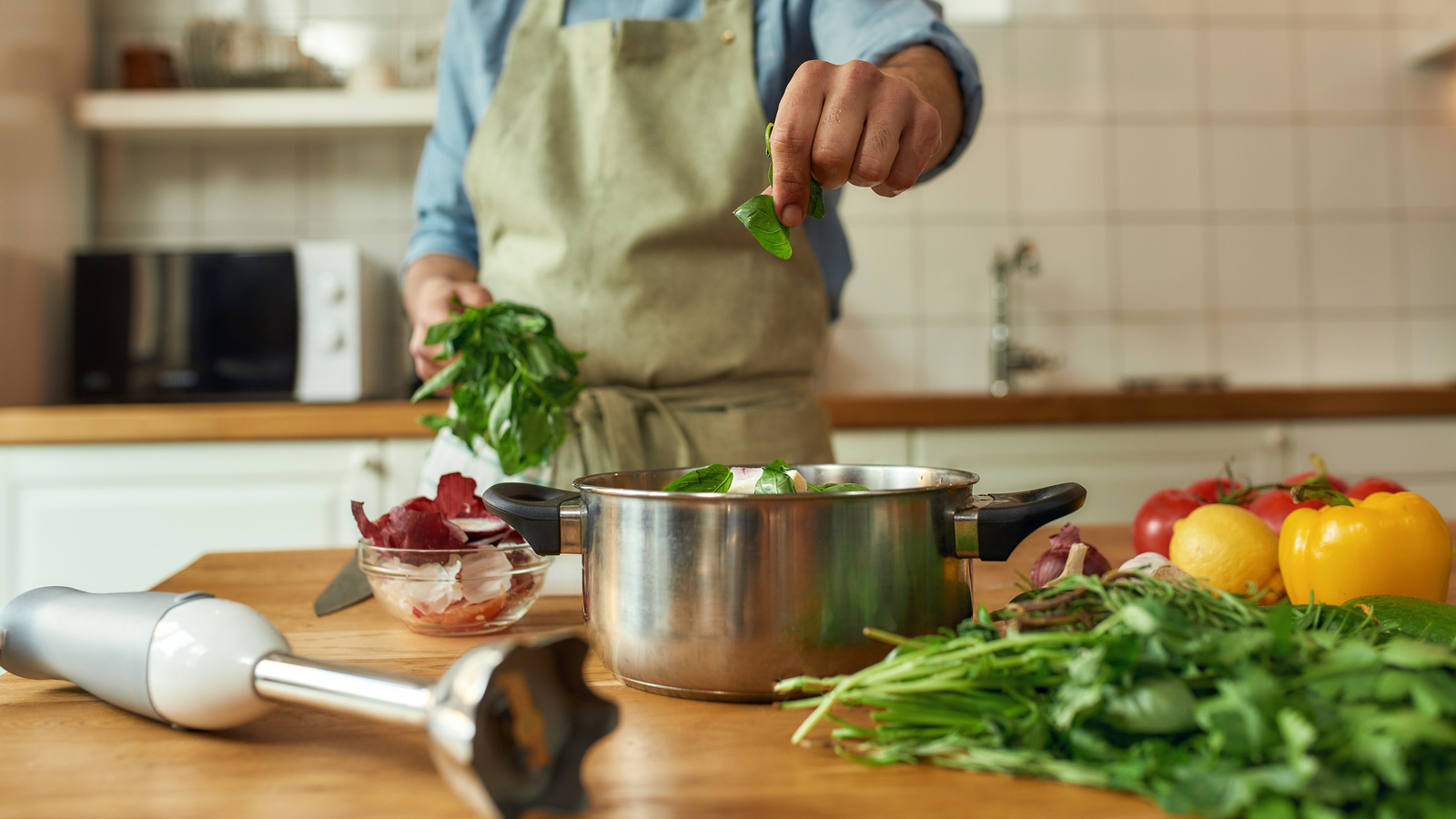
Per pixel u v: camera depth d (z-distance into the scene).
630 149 0.88
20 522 1.48
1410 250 2.20
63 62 1.91
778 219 0.48
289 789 0.36
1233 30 2.17
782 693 0.42
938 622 0.44
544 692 0.31
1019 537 0.44
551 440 0.73
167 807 0.34
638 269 0.88
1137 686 0.34
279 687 0.38
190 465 1.49
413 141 2.11
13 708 0.46
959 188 2.15
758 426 0.88
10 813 0.34
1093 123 2.16
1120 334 2.17
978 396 1.60
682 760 0.38
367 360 1.87
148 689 0.41
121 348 1.72
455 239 1.05
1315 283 2.19
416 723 0.32
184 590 0.73
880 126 0.47
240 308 1.73
